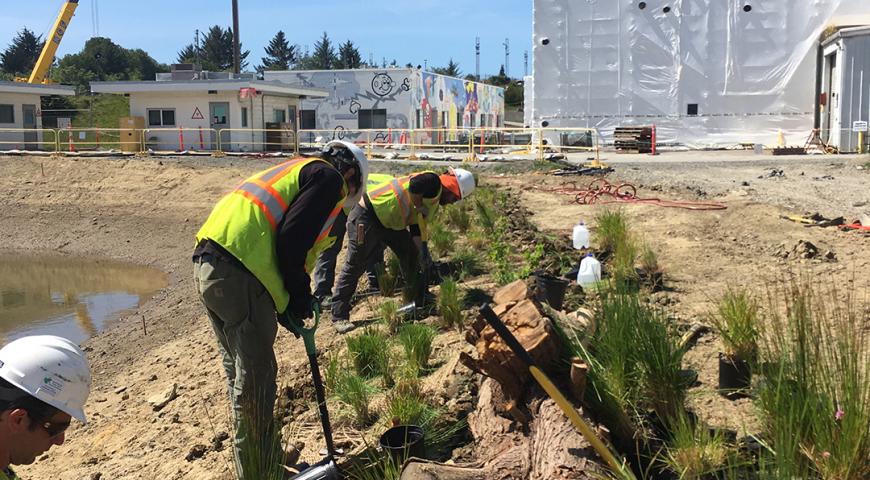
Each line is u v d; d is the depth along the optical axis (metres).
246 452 3.64
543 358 3.51
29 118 29.62
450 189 6.72
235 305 3.54
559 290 5.44
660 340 3.67
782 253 7.30
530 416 3.52
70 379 2.22
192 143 28.14
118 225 19.12
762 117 27.20
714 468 3.12
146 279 14.84
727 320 4.29
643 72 27.78
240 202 3.56
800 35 26.48
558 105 28.52
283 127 28.94
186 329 9.53
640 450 3.35
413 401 4.30
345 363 5.57
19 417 2.14
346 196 3.94
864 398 2.88
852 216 9.36
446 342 5.62
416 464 3.30
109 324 11.13
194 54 100.56
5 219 20.09
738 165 18.67
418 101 38.22
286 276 3.54
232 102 27.69
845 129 22.78
